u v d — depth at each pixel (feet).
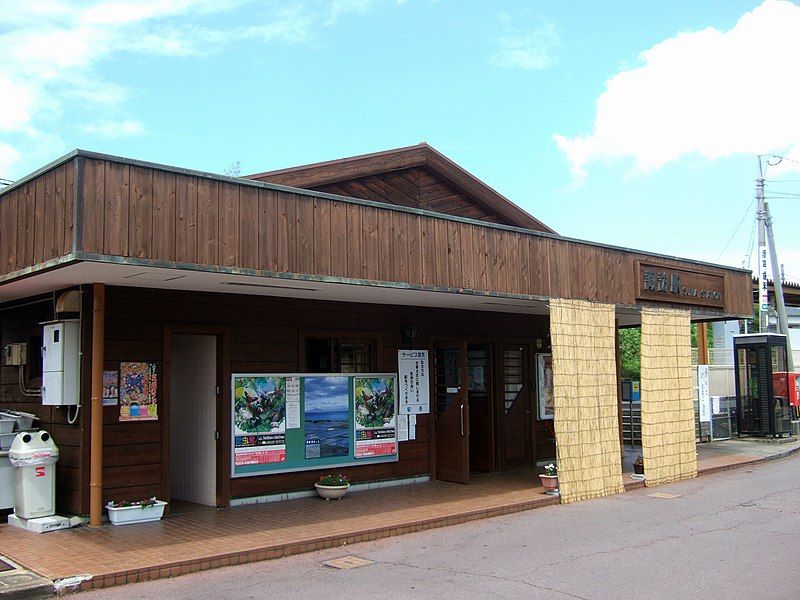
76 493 28.02
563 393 35.68
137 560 22.77
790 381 64.28
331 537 26.20
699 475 44.47
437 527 29.55
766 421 61.77
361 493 35.53
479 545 26.45
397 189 37.01
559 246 36.22
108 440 28.43
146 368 29.55
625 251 40.14
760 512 32.32
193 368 33.50
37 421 30.71
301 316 34.83
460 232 31.45
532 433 45.96
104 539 25.50
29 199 24.07
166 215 22.70
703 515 31.76
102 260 21.29
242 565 23.77
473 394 44.73
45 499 27.50
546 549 25.64
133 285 28.60
